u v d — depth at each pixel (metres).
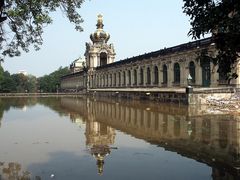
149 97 73.00
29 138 26.61
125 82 102.69
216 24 12.15
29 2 17.25
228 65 12.70
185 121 34.34
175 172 16.31
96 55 138.25
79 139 25.89
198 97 51.06
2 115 47.72
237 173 15.94
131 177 15.72
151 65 83.88
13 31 19.30
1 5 15.62
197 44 61.72
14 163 18.47
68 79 186.50
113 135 27.56
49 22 17.73
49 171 16.81
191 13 12.62
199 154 19.70
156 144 23.06
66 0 18.58
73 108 60.78
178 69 71.12
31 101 92.06
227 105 46.97
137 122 36.00
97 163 18.23
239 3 11.52
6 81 170.62
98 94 119.50
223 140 23.55
